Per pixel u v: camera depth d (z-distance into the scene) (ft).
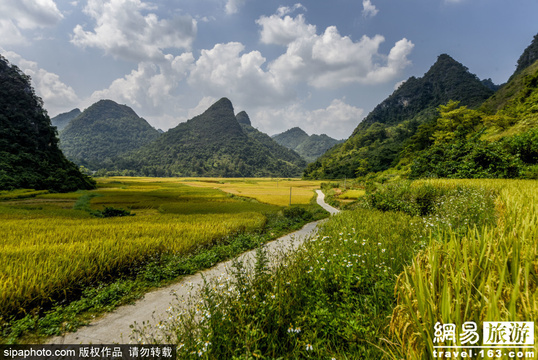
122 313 18.98
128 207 150.51
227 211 129.29
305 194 237.45
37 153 277.64
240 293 12.22
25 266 22.29
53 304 19.60
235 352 8.38
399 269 12.85
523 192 23.04
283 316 9.78
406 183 55.77
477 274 5.72
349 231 23.84
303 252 17.89
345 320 9.23
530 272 5.56
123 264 28.25
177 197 206.59
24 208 125.59
